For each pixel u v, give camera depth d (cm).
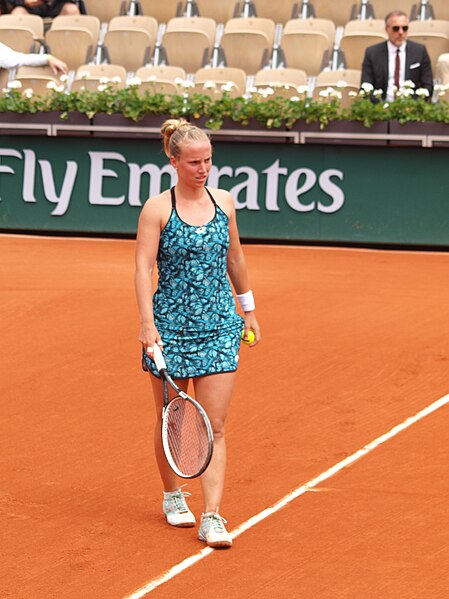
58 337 2194
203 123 3438
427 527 1278
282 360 2042
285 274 2875
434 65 3969
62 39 4194
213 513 1225
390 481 1441
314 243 3481
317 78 3888
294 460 1530
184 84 3516
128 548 1213
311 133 3391
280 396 1839
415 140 3353
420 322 2339
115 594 1090
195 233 1213
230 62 4166
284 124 3409
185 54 4197
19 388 1878
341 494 1393
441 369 1997
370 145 3391
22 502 1362
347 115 3384
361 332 2250
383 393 1859
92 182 3528
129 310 2400
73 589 1099
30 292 2558
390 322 2336
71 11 4525
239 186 3462
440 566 1162
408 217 3412
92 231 3547
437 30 4159
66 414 1739
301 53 4103
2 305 2431
